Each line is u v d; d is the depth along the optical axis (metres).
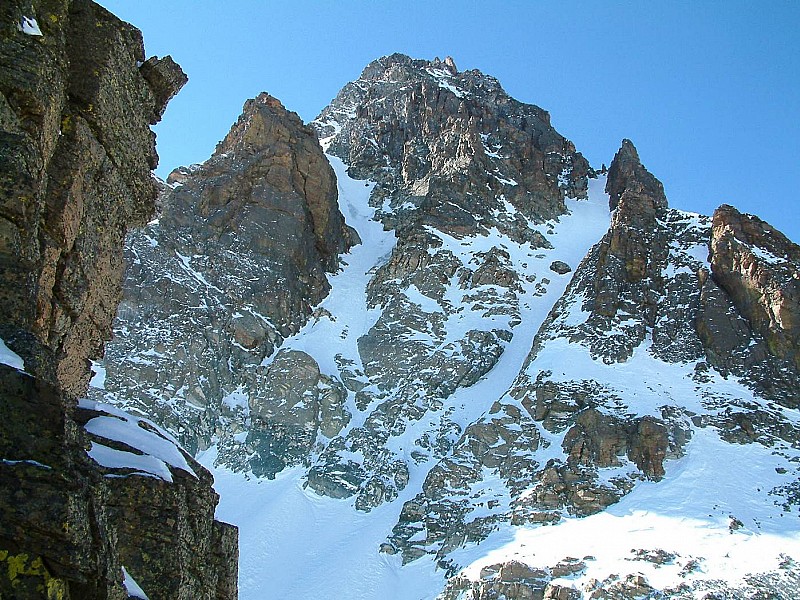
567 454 61.72
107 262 12.94
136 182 13.95
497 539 54.97
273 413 77.69
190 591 9.91
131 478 9.62
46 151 10.42
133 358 76.44
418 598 52.56
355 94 163.25
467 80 156.12
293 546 63.34
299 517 66.56
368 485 69.00
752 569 47.09
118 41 12.90
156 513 9.62
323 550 62.38
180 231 91.81
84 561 6.93
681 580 46.03
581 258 104.50
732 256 78.81
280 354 83.38
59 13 11.33
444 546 57.28
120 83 12.99
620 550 49.84
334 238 104.94
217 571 11.16
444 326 88.75
